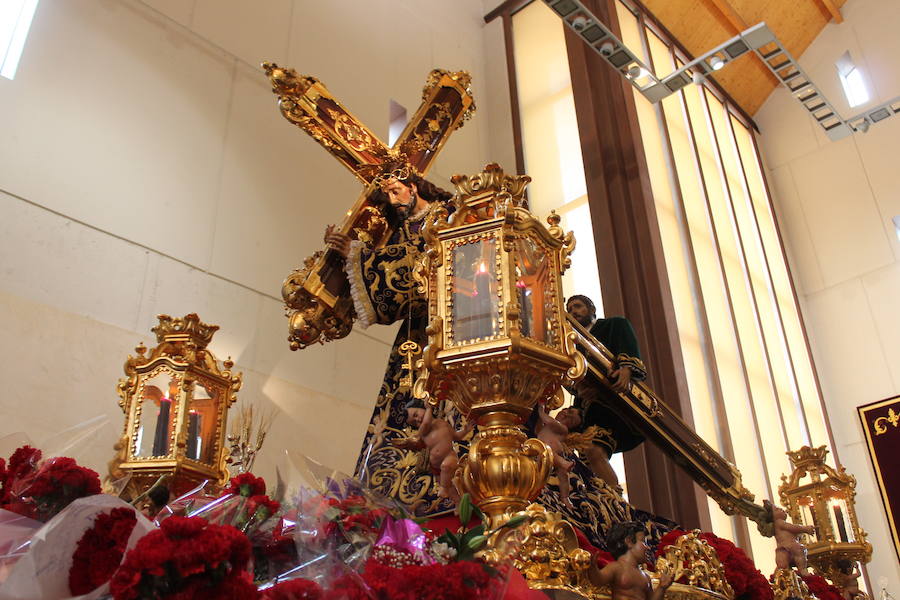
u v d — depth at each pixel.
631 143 7.96
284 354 5.35
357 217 3.38
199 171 5.45
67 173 4.74
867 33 11.12
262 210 5.70
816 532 3.75
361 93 7.07
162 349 3.08
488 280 2.17
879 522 8.81
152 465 2.74
